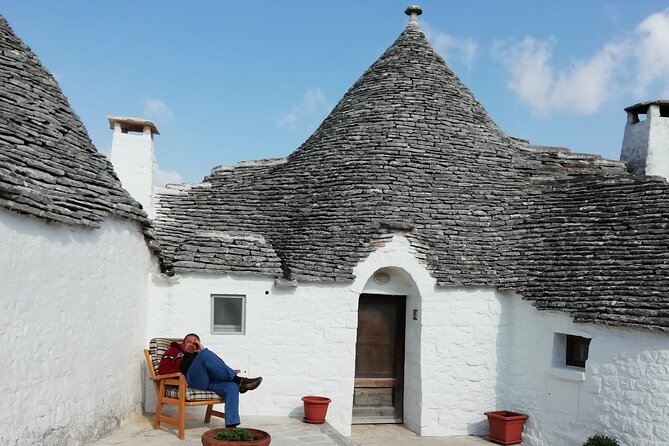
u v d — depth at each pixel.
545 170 13.01
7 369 5.72
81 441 7.13
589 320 8.89
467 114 13.45
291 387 9.88
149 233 9.09
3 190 5.59
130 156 11.59
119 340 8.31
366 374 10.93
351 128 13.02
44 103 8.15
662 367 8.14
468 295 10.36
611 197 10.92
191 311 9.75
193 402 7.88
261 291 9.91
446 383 10.25
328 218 11.10
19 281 5.89
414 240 10.30
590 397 8.96
